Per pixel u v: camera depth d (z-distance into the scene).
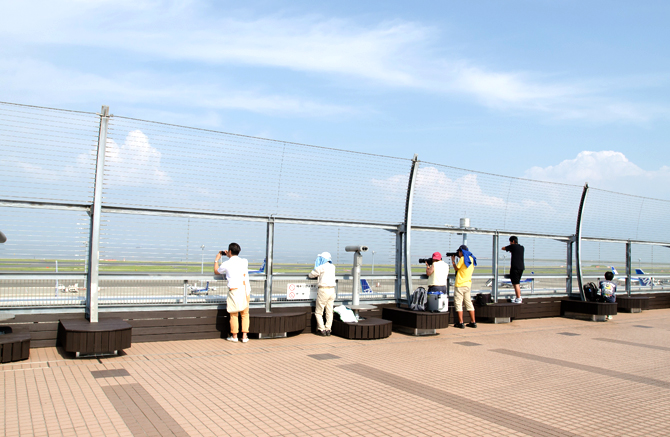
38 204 8.09
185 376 6.53
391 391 6.06
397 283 11.72
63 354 7.59
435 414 5.23
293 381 6.42
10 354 6.98
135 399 5.45
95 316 8.16
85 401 5.33
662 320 13.87
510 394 6.07
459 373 7.09
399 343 9.38
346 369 7.15
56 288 8.49
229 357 7.77
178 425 4.70
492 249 13.25
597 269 16.28
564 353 8.79
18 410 5.01
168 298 9.24
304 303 10.51
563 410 5.50
